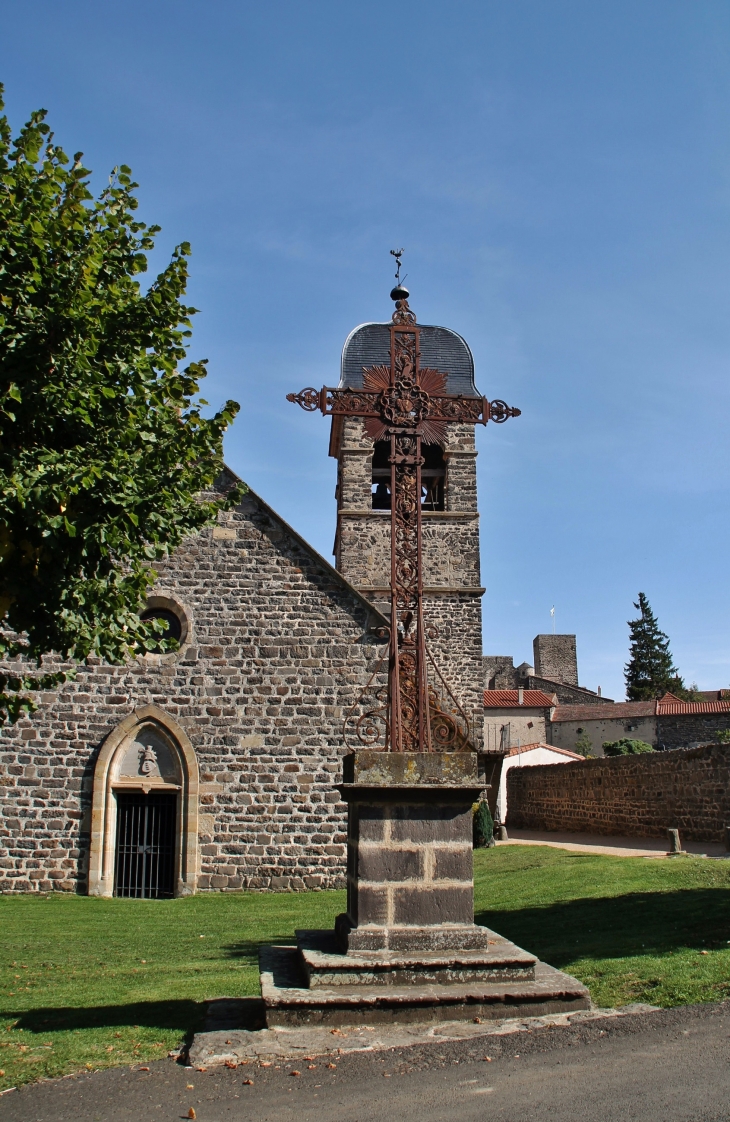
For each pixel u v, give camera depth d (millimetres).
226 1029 6414
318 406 8148
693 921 9961
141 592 9062
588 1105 4883
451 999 6188
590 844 21500
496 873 17172
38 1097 5355
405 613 7645
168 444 9258
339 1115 4883
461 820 6840
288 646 17062
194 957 10383
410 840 6773
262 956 7406
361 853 6730
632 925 10188
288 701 16844
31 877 15898
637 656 67062
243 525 17484
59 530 8305
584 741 45875
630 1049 5637
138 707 16578
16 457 8141
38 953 10766
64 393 8266
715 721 43344
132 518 8367
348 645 17141
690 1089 5023
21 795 16172
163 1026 6676
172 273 9359
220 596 17156
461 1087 5164
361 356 27141
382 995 6137
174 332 9562
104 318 9000
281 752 16641
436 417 8234
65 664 16578
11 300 8359
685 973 7254
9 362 8344
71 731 16438
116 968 9812
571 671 58406
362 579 25219
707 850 17656
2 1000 8180
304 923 12820
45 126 8859
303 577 17344
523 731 44094
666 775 21266
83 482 7812
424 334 27750
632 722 44750
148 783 16375
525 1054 5594
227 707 16734
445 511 25594
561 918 11289
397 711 7383
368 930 6625
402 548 7785
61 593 8422
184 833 16172
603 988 7094
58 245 8719
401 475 8008
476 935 6652
